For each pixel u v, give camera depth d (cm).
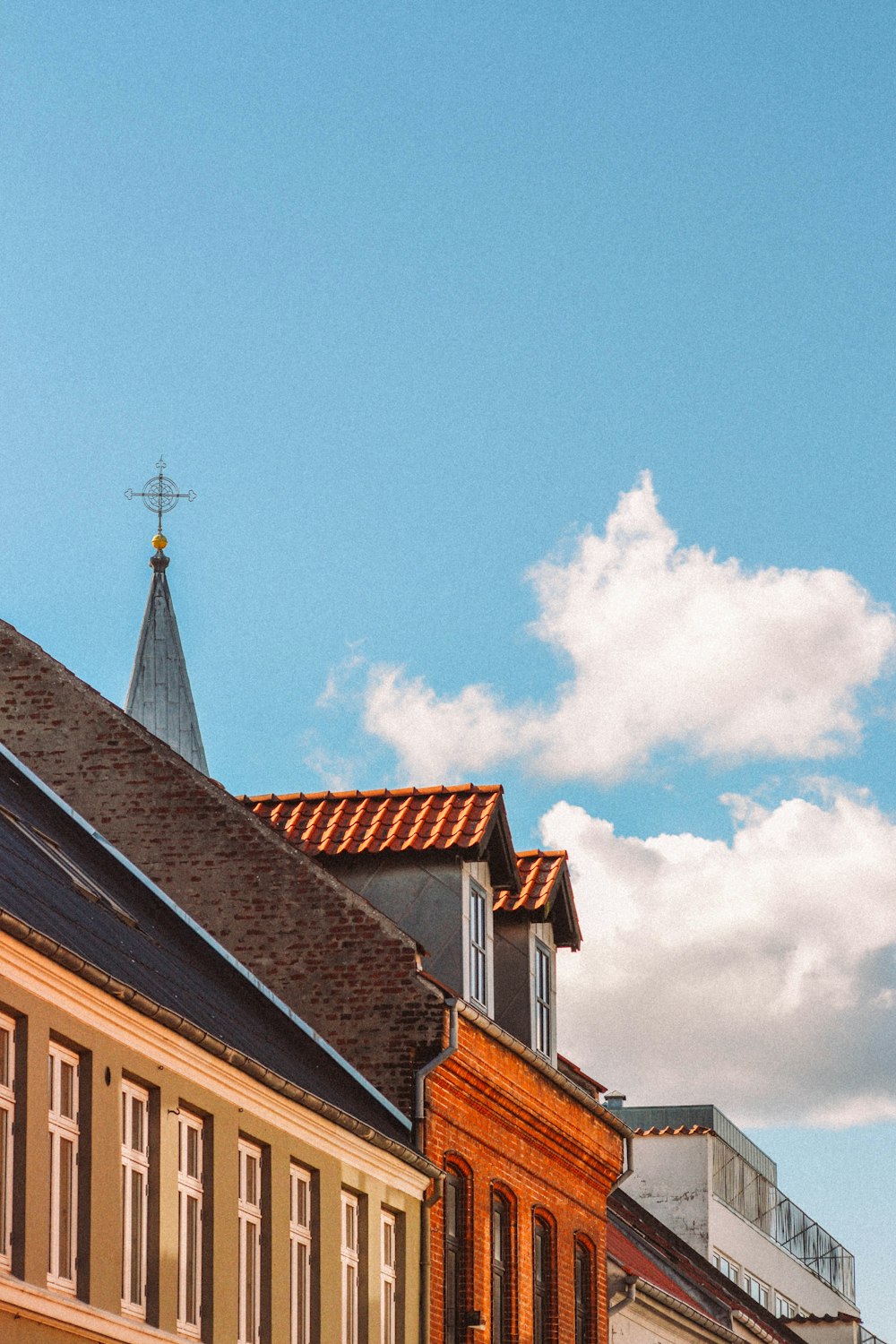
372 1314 2594
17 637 3138
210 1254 2216
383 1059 2866
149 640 6600
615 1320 3669
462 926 3053
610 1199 4966
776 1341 4875
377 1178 2647
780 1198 6600
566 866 3356
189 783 3034
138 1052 2100
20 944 1867
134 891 2922
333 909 2952
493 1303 3009
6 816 2694
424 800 3180
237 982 2892
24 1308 1841
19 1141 1883
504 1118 3083
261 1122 2353
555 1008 3356
